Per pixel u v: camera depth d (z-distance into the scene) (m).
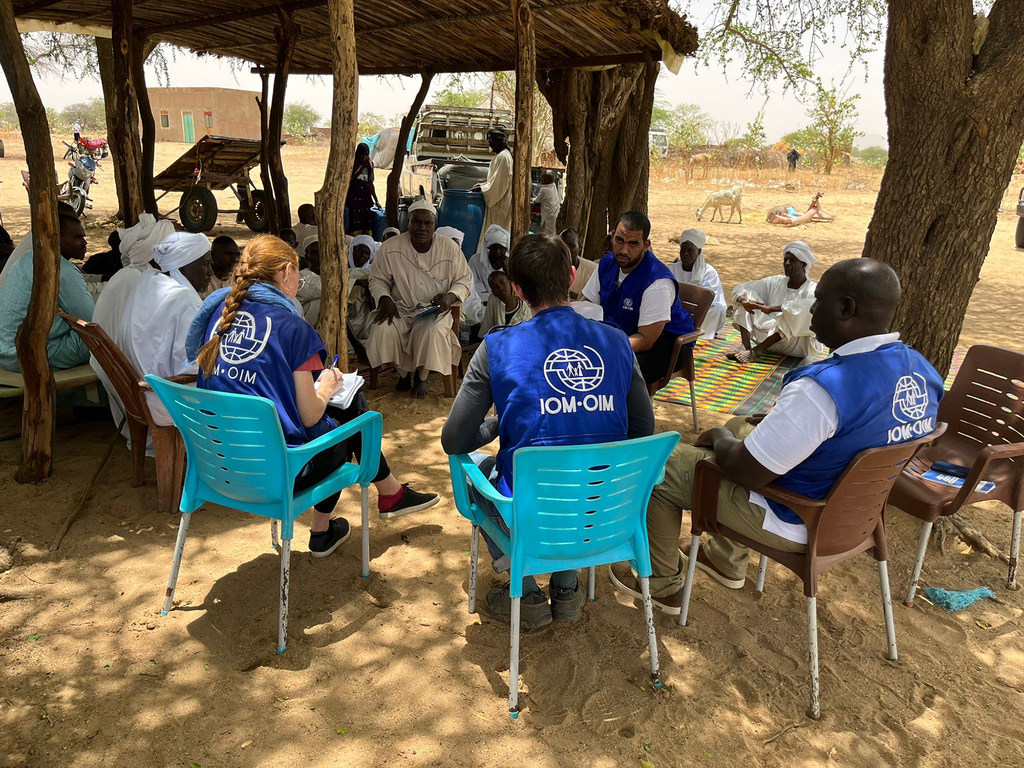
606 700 2.67
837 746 2.51
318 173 26.28
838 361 2.46
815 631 2.61
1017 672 2.88
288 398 2.84
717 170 34.44
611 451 2.41
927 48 3.94
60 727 2.44
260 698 2.61
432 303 5.60
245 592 3.19
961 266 4.19
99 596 3.12
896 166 4.26
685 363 5.10
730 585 3.36
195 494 2.96
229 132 46.28
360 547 3.60
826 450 2.47
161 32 8.29
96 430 4.72
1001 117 3.93
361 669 2.78
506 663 2.85
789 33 8.55
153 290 3.68
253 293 2.86
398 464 4.55
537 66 8.12
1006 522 4.07
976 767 2.43
